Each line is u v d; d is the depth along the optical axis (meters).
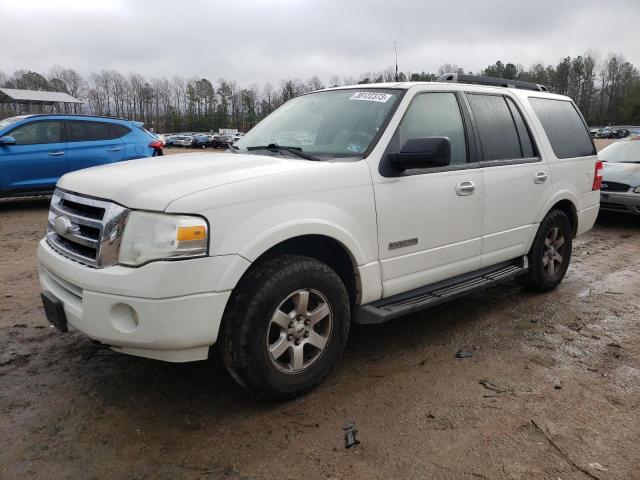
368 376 3.53
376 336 4.22
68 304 2.94
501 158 4.47
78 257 2.92
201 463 2.62
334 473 2.55
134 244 2.66
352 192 3.28
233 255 2.76
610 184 8.98
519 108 4.82
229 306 2.87
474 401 3.21
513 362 3.76
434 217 3.79
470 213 4.08
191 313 2.67
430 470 2.57
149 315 2.61
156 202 2.66
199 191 2.73
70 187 3.19
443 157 3.28
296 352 3.10
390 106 3.72
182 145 65.50
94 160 10.01
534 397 3.26
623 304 5.05
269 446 2.75
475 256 4.22
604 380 3.50
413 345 4.05
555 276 5.31
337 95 4.18
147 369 3.59
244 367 2.88
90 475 2.53
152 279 2.59
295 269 2.99
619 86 98.38
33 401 3.16
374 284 3.46
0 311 4.62
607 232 8.70
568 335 4.27
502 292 5.39
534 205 4.77
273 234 2.88
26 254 6.64
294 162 3.29
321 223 3.09
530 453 2.70
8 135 9.28
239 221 2.79
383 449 2.73
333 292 3.20
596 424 2.97
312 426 2.93
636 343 4.12
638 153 9.70
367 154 3.47
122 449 2.72
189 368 3.60
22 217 9.31
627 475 2.54
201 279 2.68
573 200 5.29
